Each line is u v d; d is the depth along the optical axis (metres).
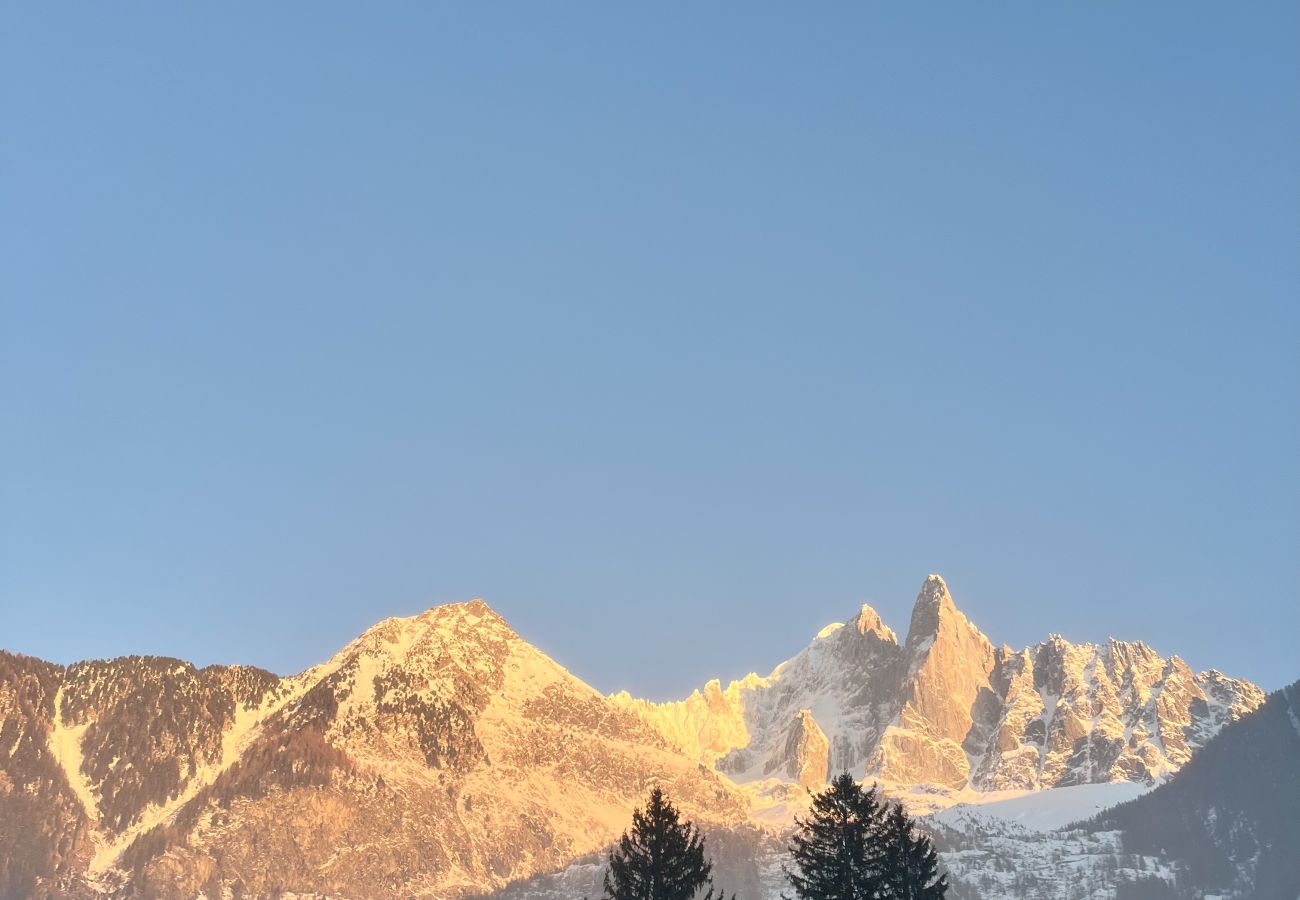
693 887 117.44
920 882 119.44
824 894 118.06
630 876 118.31
